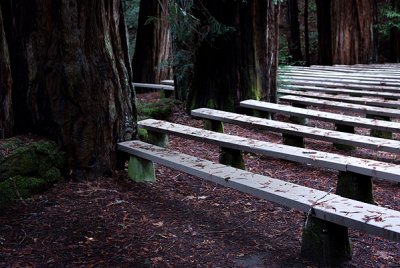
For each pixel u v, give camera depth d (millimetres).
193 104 8422
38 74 4746
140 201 4535
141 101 9945
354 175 4281
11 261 3285
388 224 2842
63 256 3367
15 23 4727
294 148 4945
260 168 5895
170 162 4500
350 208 3156
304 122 8359
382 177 4008
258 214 4297
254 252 3502
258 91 8336
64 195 4500
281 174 5656
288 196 3414
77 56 4766
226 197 4750
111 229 3834
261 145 5070
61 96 4742
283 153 4738
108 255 3389
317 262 3328
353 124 6492
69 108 4773
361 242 3768
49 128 4762
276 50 8586
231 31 8016
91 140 4898
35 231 3764
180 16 7941
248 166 5957
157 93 11633
